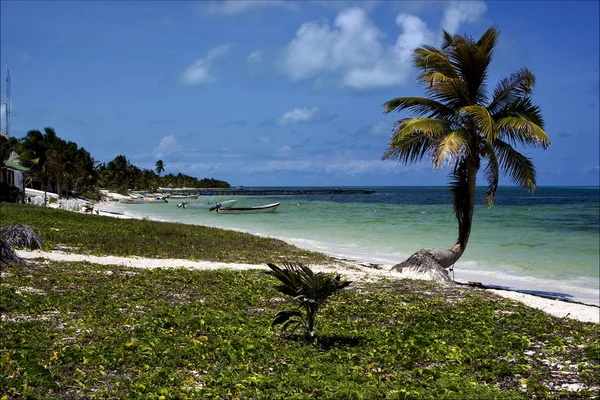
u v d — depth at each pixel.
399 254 29.34
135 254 22.42
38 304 10.87
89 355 7.49
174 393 6.27
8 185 49.50
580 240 34.72
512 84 20.47
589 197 148.38
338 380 7.11
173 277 16.09
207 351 8.17
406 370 7.96
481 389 6.93
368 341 9.56
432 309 13.26
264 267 20.72
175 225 37.75
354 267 22.34
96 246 23.62
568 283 21.19
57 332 8.86
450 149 18.64
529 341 10.08
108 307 11.12
